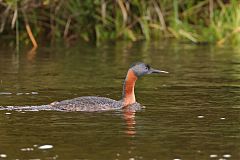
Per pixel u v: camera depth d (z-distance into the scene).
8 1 24.67
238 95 16.23
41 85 17.58
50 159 11.00
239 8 26.41
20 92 16.56
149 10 26.58
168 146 11.73
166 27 26.88
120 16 26.59
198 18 27.19
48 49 24.66
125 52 23.81
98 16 26.47
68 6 26.16
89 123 13.34
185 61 21.84
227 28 26.47
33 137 12.31
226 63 21.45
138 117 13.87
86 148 11.62
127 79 15.07
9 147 11.67
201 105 15.05
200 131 12.72
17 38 24.53
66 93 16.47
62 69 20.28
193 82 18.14
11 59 22.34
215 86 17.50
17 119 13.65
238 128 12.94
